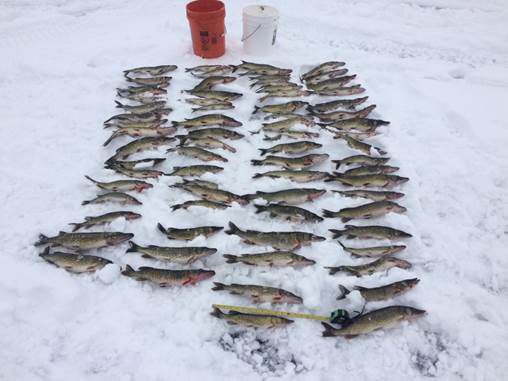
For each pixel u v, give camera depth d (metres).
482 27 3.96
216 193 2.21
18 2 4.36
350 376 1.60
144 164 2.48
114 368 1.60
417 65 3.43
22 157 2.51
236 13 4.18
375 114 2.93
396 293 1.82
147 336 1.69
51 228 2.11
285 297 1.78
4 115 2.85
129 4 4.40
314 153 2.62
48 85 3.17
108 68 3.33
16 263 1.93
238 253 2.00
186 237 2.02
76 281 1.87
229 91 3.15
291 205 2.23
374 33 3.87
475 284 1.91
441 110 2.94
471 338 1.70
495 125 2.78
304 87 3.21
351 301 1.83
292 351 1.68
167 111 2.91
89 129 2.76
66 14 4.21
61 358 1.62
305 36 3.88
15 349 1.64
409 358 1.67
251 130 2.79
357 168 2.40
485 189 2.34
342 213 2.15
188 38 3.71
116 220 2.10
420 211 2.22
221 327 1.74
